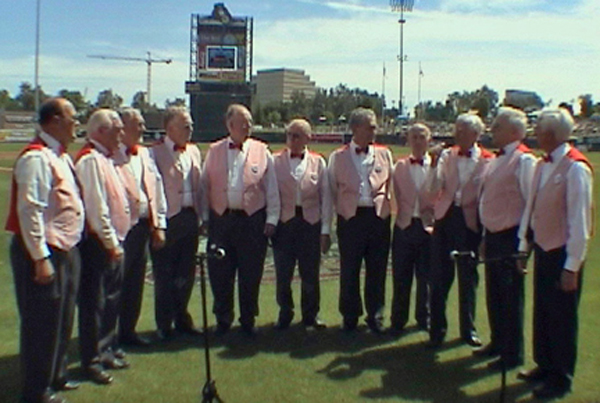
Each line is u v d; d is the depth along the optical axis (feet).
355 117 21.72
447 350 20.54
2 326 22.31
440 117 300.40
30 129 226.99
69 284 16.15
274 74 526.98
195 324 22.99
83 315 17.65
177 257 21.36
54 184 15.57
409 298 22.34
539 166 17.12
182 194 21.03
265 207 21.81
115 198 18.10
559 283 16.67
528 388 17.57
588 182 16.12
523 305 18.79
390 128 226.79
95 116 17.89
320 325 22.61
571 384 17.20
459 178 20.33
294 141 22.03
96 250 17.38
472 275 20.90
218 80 213.46
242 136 21.49
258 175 21.52
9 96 337.11
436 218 20.71
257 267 21.66
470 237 20.40
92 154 17.26
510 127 18.66
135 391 17.17
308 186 22.06
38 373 15.70
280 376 18.31
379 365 19.24
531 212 17.35
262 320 23.63
